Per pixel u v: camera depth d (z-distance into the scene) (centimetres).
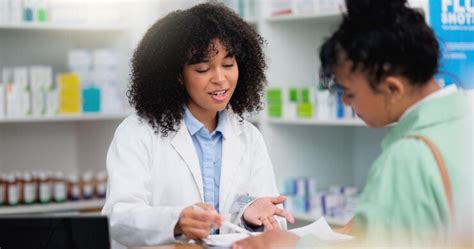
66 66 442
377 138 397
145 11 418
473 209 128
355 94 135
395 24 130
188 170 206
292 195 382
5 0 385
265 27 382
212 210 179
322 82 144
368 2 133
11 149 429
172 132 207
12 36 425
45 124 440
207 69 199
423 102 133
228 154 213
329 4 352
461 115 133
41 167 439
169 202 205
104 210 195
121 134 207
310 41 397
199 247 171
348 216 358
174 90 204
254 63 218
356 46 130
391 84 131
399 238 127
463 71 254
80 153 451
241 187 214
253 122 397
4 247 154
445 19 253
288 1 377
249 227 197
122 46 426
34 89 393
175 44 199
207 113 210
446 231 126
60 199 403
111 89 413
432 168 126
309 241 154
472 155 129
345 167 414
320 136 404
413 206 126
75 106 402
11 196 391
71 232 152
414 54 130
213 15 204
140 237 184
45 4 398
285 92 373
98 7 413
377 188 130
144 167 202
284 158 388
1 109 384
